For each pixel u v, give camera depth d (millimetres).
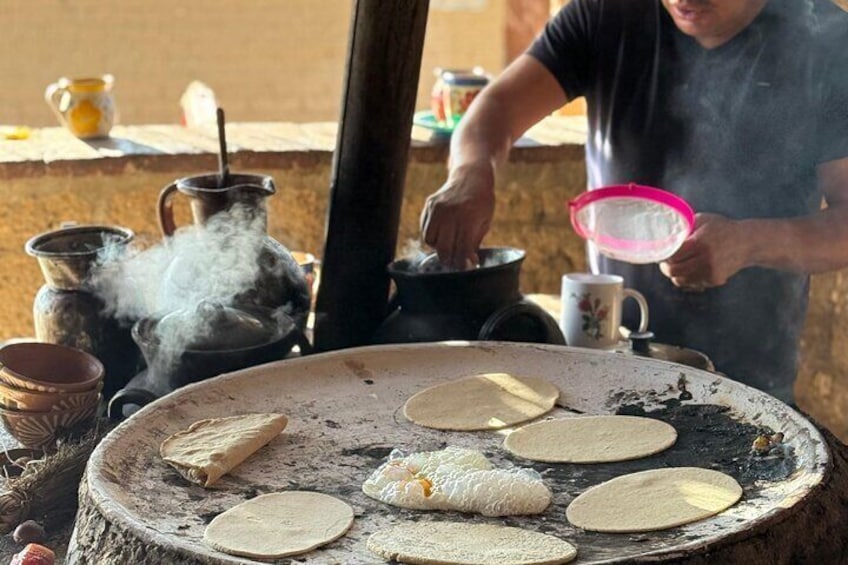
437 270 1837
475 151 2084
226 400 1589
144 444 1439
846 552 1241
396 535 1213
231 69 5211
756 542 1139
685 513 1271
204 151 2807
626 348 1969
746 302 2176
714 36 2088
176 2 5094
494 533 1223
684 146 2166
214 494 1349
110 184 2779
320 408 1603
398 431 1542
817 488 1241
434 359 1742
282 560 1164
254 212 1729
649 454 1446
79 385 1558
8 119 5051
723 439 1483
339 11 5234
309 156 2850
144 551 1136
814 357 2967
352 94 1790
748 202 2135
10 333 2869
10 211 2758
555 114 3412
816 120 2045
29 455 1573
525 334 1838
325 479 1401
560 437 1504
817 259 1943
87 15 5023
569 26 2266
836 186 2047
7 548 1404
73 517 1478
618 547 1204
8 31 4965
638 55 2176
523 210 3039
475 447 1494
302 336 1790
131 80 5137
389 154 1815
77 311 1724
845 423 2848
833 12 2057
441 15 5215
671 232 1855
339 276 1857
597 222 1902
